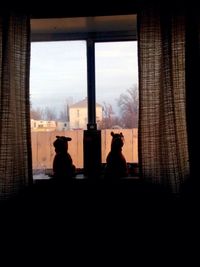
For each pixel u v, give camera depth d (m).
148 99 1.73
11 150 1.71
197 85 1.69
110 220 1.82
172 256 1.77
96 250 1.83
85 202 1.81
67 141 1.89
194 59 1.69
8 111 1.70
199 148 1.68
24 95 1.76
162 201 1.75
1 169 1.68
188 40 1.70
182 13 1.74
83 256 1.83
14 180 1.71
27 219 1.81
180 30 1.74
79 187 1.80
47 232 1.83
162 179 1.71
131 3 1.82
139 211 1.80
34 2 1.85
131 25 2.01
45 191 1.81
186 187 1.70
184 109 1.73
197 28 1.71
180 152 1.72
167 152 1.68
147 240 1.80
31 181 1.75
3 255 1.79
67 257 1.83
